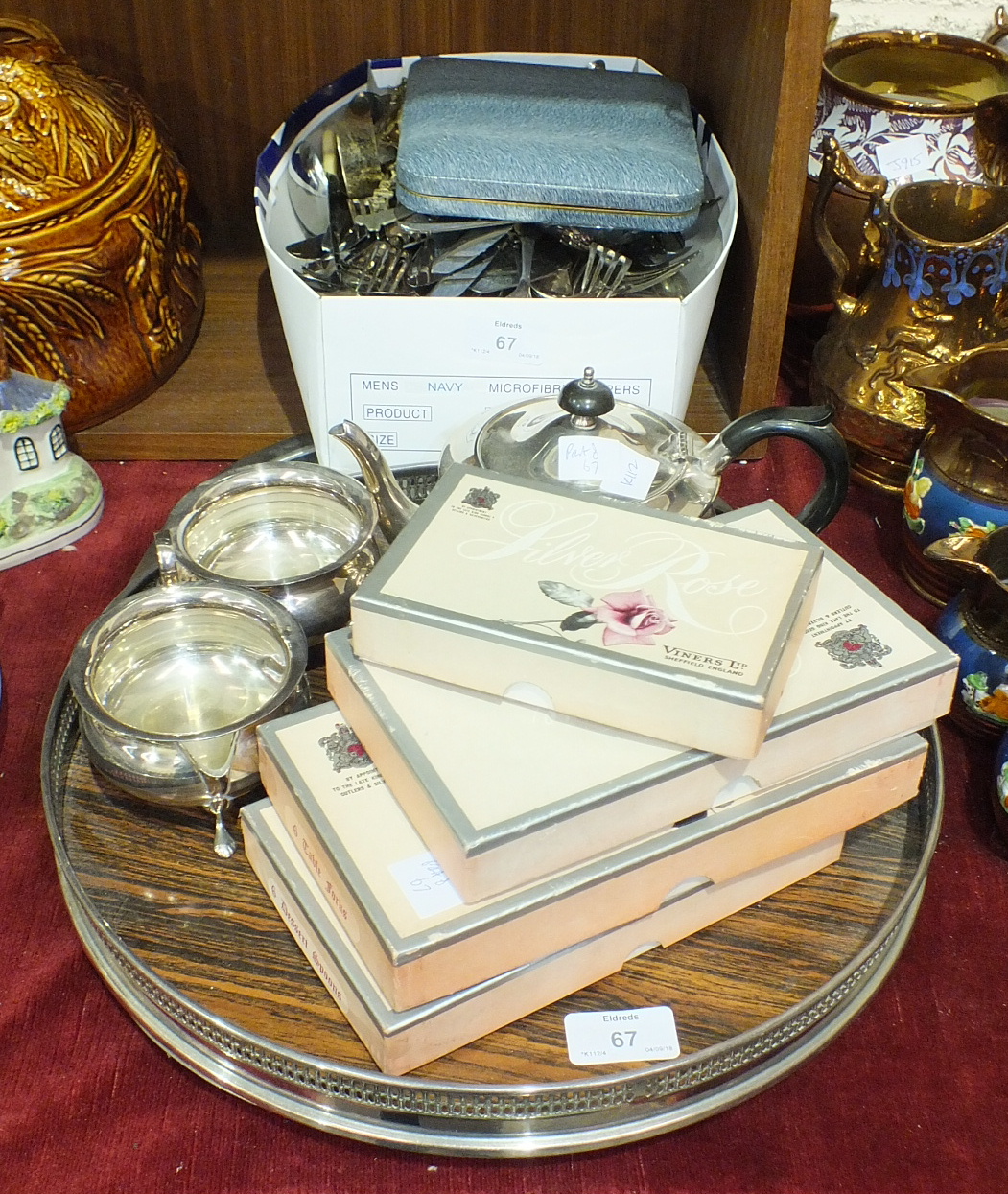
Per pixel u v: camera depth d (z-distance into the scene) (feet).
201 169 3.51
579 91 2.84
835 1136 1.81
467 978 1.61
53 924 2.06
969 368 2.56
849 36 3.17
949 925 2.12
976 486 2.46
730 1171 1.76
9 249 2.62
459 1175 1.75
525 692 1.70
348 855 1.63
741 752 1.60
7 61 2.62
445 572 1.75
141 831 2.00
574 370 2.54
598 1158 1.77
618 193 2.48
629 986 1.80
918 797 2.11
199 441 2.97
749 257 2.82
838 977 1.76
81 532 2.80
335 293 2.65
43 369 2.81
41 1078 1.86
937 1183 1.77
